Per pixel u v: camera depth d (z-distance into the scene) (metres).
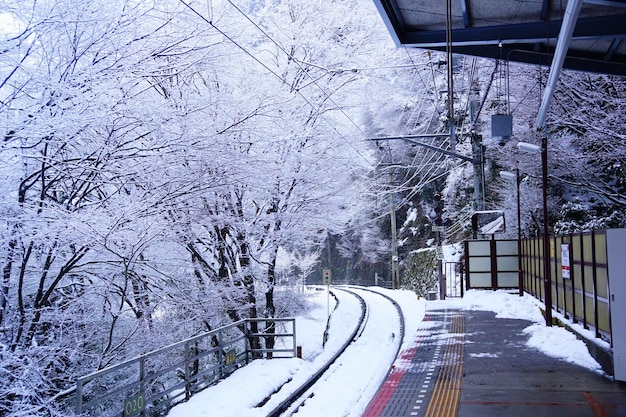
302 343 20.05
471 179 38.25
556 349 11.80
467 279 24.50
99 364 11.39
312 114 16.95
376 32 19.22
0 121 9.33
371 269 55.97
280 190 16.14
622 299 9.12
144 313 12.99
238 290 15.75
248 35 14.47
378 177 32.94
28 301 11.16
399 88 34.88
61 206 10.22
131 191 11.72
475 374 10.08
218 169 12.36
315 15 17.66
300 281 25.19
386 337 18.14
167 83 12.85
